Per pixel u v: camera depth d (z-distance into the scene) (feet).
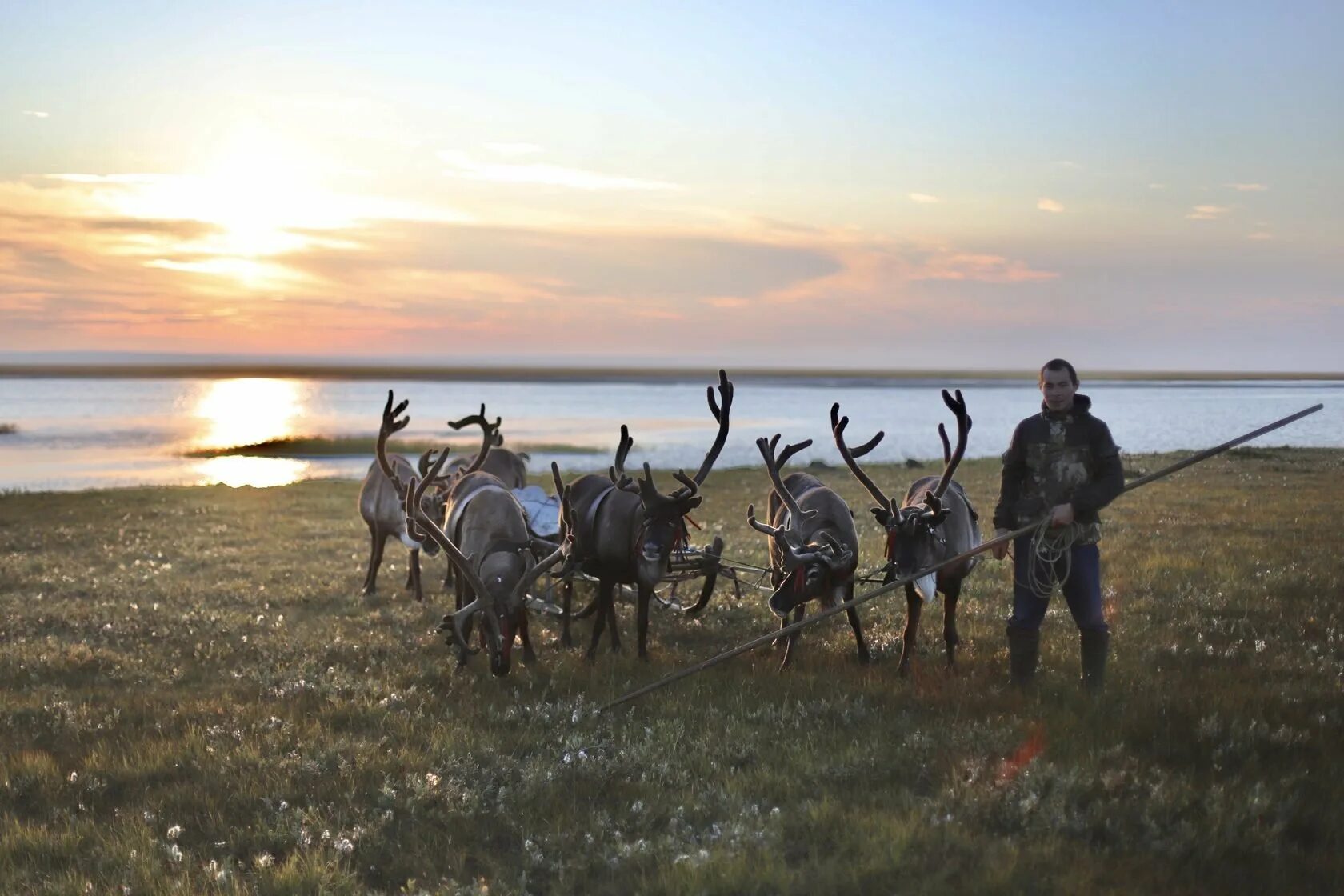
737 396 547.08
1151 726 23.07
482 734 25.17
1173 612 37.09
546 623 39.96
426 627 40.11
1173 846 17.22
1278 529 58.29
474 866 18.72
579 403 447.01
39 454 176.04
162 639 38.78
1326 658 29.19
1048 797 19.24
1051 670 28.73
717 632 37.83
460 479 35.99
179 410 368.68
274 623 41.32
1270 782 19.65
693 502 31.35
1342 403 381.40
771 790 21.01
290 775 22.47
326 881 17.46
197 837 19.80
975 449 183.83
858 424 275.18
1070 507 24.45
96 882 17.69
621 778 22.25
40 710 28.53
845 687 28.12
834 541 30.27
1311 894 15.83
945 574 29.25
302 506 88.07
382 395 552.82
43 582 50.93
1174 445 181.98
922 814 18.94
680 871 17.12
